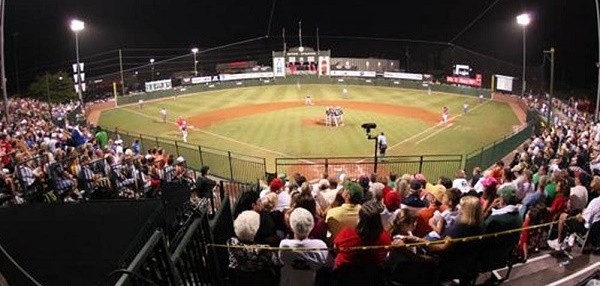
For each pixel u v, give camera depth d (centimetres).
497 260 797
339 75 7188
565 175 1245
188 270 523
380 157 2753
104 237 547
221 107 5359
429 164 2847
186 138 3831
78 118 4412
